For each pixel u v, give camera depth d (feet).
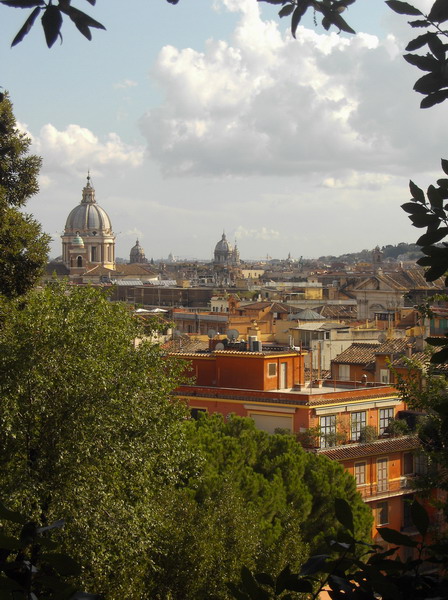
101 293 123.85
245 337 359.66
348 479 148.36
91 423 96.22
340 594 25.30
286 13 24.00
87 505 91.97
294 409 180.65
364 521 142.61
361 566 25.53
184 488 118.32
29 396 95.61
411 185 26.43
